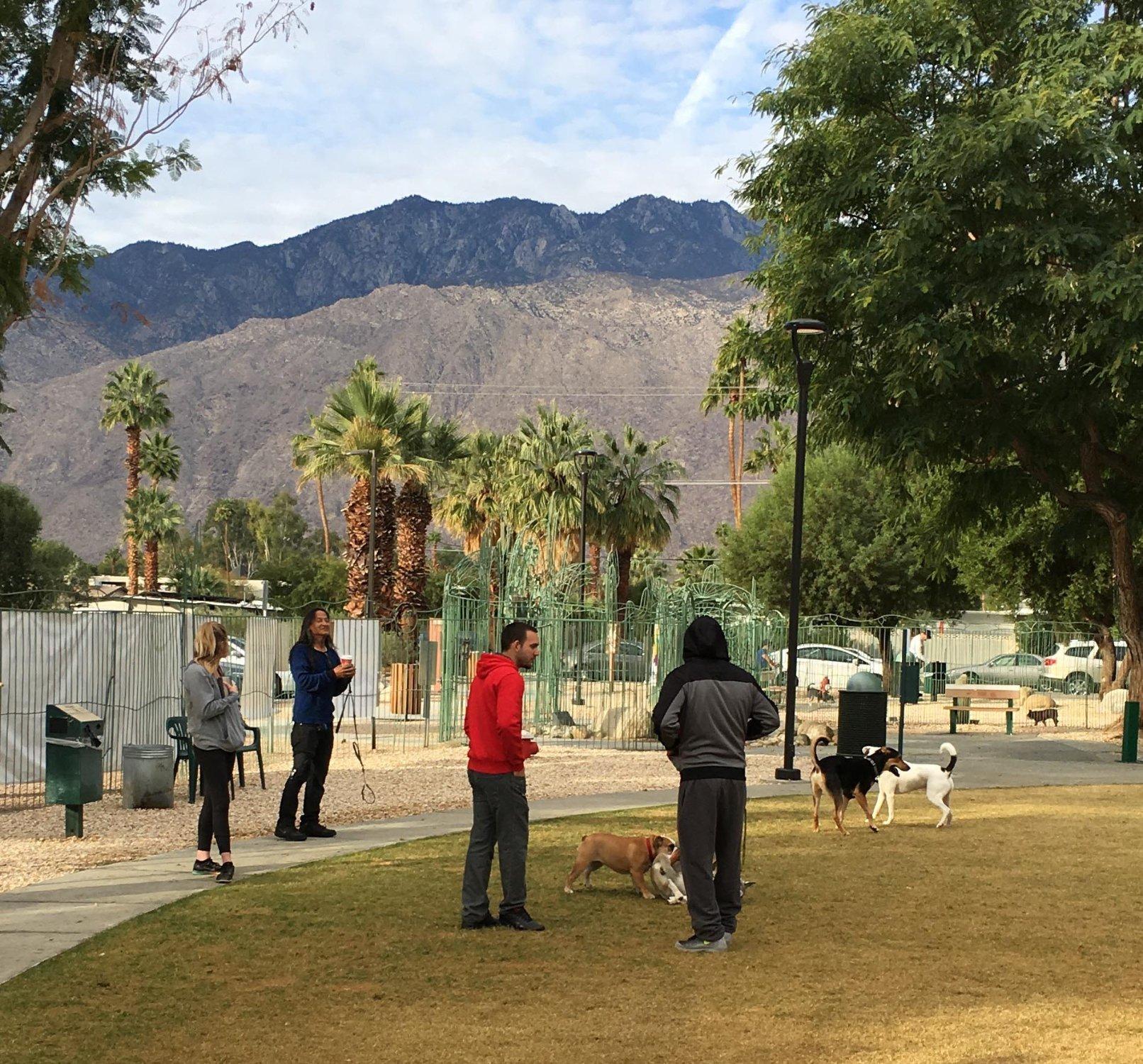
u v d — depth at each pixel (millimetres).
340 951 7355
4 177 16891
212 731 9453
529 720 24672
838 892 9180
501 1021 6039
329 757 11742
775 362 26609
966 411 24719
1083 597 41500
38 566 57281
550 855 10617
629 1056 5535
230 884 9297
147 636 18078
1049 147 22203
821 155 25234
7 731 15508
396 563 46094
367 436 43969
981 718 31703
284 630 24656
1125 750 20844
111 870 9891
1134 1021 6023
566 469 49562
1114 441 27109
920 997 6445
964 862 10453
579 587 26750
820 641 39219
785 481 50906
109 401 76375
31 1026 5965
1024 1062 5430
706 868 7441
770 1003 6344
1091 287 21328
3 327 16062
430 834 11867
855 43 23922
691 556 80750
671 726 7430
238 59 16172
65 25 15906
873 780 12234
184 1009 6219
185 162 17312
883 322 23484
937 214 22188
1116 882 9578
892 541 46469
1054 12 23594
